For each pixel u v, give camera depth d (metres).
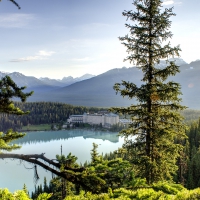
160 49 12.30
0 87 5.60
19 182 65.31
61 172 5.39
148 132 12.68
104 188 5.43
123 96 12.47
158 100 12.34
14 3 5.10
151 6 12.16
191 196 7.44
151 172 12.00
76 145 132.75
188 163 44.22
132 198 8.19
